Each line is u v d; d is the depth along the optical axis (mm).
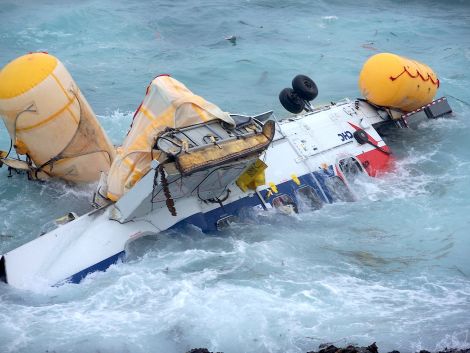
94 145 22562
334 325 15305
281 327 15242
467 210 21328
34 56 21578
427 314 15734
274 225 20438
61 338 14961
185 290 16781
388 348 14414
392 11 46688
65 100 21531
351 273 17844
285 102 25422
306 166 22422
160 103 18766
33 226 21344
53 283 17516
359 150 23969
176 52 38406
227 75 34719
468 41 40062
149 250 18766
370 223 20797
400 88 25219
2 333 15133
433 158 25031
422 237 19828
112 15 43750
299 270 17859
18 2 46812
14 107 21016
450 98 31031
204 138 17969
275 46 39062
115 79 34469
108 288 17016
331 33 41750
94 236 18484
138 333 15141
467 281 17391
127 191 18500
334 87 33031
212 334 15070
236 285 17031
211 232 19828
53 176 23047
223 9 46094
